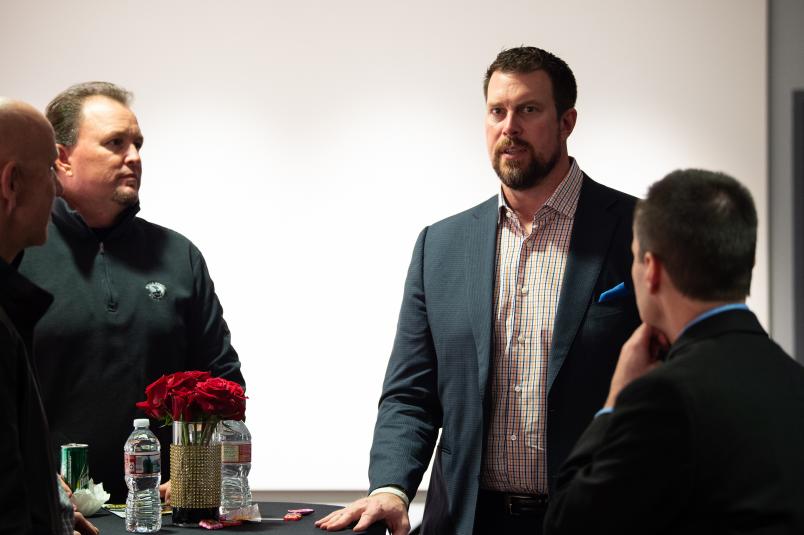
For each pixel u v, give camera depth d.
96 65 5.06
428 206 5.01
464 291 2.35
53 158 1.68
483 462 2.26
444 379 2.33
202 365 2.79
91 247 2.66
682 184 1.51
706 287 1.47
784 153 5.09
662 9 4.99
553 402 2.20
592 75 5.01
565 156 2.38
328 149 5.04
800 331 5.03
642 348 1.60
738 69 4.98
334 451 4.94
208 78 5.06
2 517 1.36
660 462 1.34
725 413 1.34
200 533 2.05
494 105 2.31
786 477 1.33
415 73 5.02
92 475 2.53
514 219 2.37
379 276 5.00
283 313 4.99
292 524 2.18
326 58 5.05
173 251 2.80
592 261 2.26
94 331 2.57
